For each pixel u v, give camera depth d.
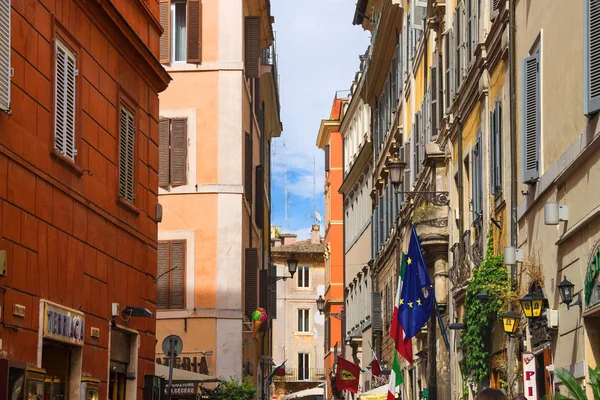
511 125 21.06
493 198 23.61
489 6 24.34
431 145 31.20
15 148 15.34
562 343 17.61
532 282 19.48
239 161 36.81
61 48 17.50
